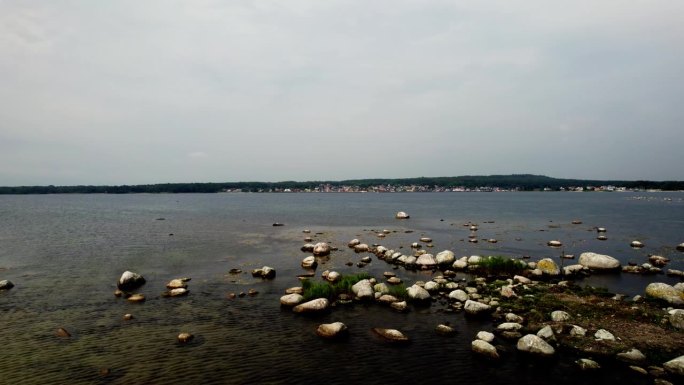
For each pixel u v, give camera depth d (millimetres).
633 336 17953
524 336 17391
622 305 22188
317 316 21812
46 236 56000
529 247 46031
